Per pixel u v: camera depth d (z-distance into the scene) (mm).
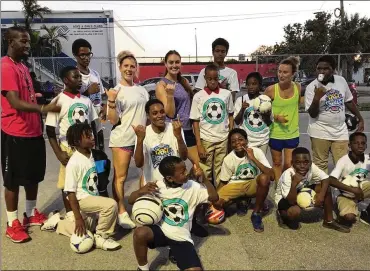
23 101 3635
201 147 4434
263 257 3484
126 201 5000
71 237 3568
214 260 3424
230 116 4637
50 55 27750
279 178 4367
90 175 3699
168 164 3176
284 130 4602
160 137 3809
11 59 3729
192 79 17484
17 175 3779
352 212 4121
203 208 4203
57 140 4207
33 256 3494
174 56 4293
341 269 3273
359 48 27984
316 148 4727
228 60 21484
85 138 3625
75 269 3264
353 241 3812
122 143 4066
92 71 4766
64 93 3988
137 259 3125
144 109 4137
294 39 30125
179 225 3227
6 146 3738
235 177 4277
